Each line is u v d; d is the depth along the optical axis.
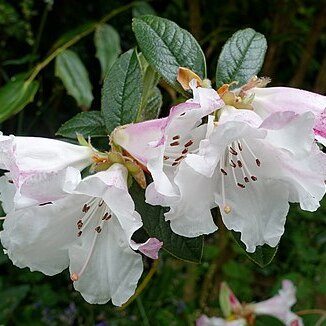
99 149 0.30
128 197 0.24
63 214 0.26
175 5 0.67
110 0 0.70
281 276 0.81
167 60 0.29
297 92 0.27
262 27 0.63
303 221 0.85
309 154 0.23
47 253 0.27
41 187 0.24
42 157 0.26
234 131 0.24
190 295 0.79
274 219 0.27
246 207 0.27
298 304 0.76
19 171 0.24
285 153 0.25
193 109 0.24
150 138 0.26
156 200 0.24
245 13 0.63
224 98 0.27
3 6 0.74
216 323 0.60
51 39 0.77
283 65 0.76
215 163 0.24
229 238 0.74
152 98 0.30
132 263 0.26
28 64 0.78
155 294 0.77
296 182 0.26
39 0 0.76
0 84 0.79
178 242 0.28
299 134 0.23
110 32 0.51
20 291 0.76
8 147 0.24
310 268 0.81
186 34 0.29
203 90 0.25
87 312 0.79
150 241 0.24
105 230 0.27
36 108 0.69
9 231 0.26
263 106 0.27
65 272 0.78
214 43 0.57
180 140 0.25
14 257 0.26
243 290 0.77
